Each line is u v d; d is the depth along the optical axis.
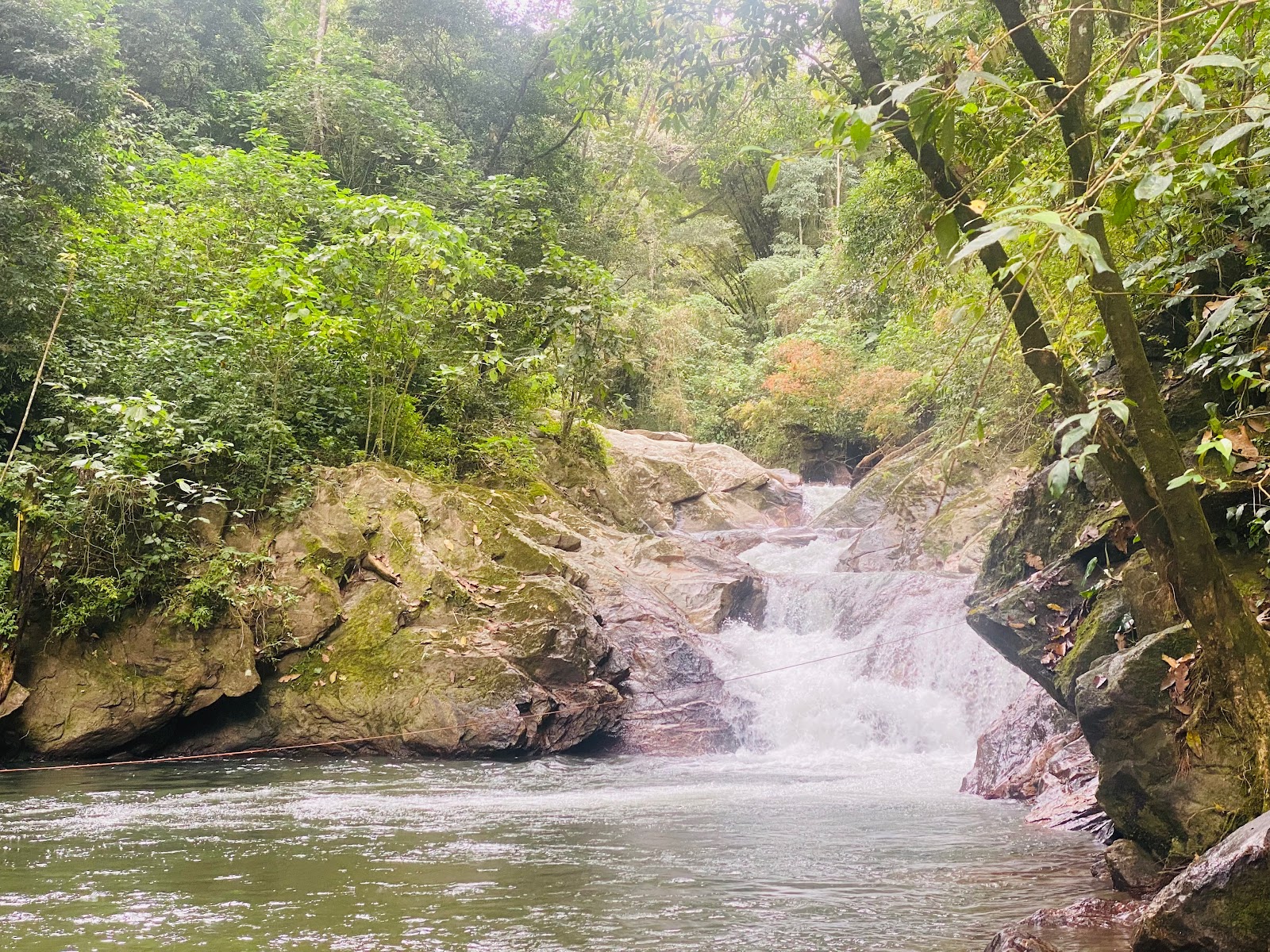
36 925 4.04
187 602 10.55
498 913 4.23
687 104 5.66
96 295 12.53
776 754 11.36
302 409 12.76
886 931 3.94
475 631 11.24
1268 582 4.27
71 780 8.85
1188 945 3.12
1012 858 5.30
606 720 11.45
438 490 12.46
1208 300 4.89
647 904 4.38
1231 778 3.82
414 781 8.95
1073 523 5.81
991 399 11.89
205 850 5.63
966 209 3.62
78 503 10.20
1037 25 5.18
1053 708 7.65
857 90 5.16
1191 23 3.88
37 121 11.31
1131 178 2.55
